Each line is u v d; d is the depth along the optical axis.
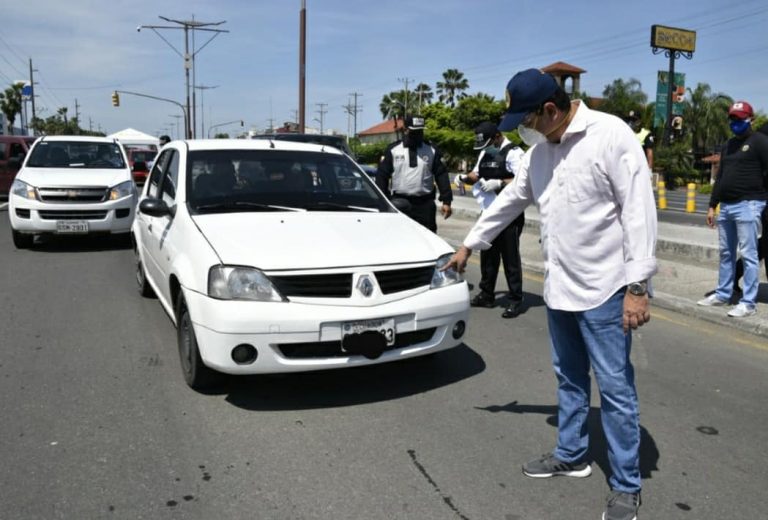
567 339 3.01
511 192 3.17
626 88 46.81
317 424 3.74
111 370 4.57
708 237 10.38
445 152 57.41
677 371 4.77
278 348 3.72
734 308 5.98
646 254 2.56
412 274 4.06
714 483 3.17
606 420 2.82
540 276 8.36
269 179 5.06
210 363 3.77
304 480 3.12
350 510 2.87
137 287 7.22
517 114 2.68
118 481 3.08
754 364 4.93
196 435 3.57
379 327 3.82
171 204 4.99
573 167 2.69
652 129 41.25
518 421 3.82
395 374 4.57
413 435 3.62
